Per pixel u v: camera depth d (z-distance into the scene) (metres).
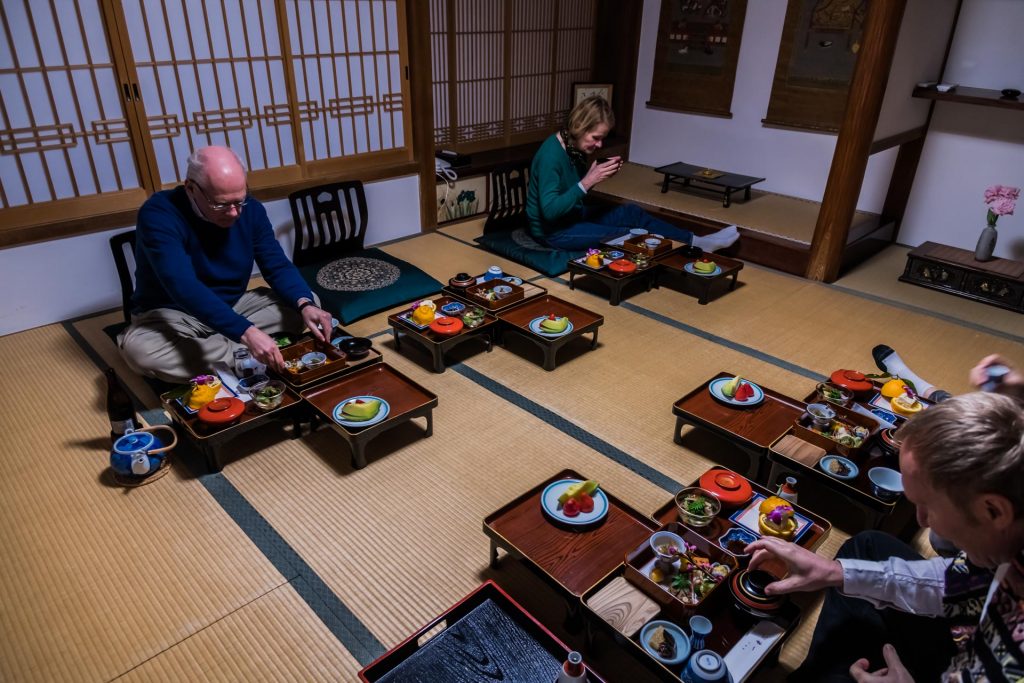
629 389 2.77
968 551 0.94
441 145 4.88
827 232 3.81
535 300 3.22
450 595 1.80
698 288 3.79
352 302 3.33
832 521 2.08
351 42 3.86
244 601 1.77
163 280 2.31
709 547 1.68
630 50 5.51
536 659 1.44
